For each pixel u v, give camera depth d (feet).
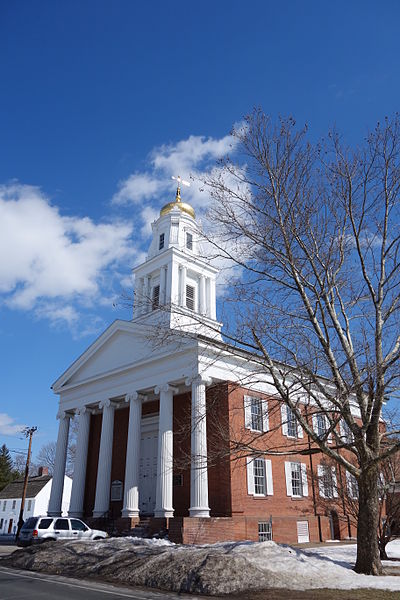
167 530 78.54
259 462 90.63
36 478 226.58
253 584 44.27
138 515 90.58
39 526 79.10
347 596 39.34
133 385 99.81
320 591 41.50
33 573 58.54
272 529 85.92
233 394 88.84
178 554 53.72
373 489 51.72
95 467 115.96
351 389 50.06
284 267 56.18
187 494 91.66
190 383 86.58
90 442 119.96
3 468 277.23
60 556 63.77
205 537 73.92
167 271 119.55
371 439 52.44
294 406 52.90
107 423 104.68
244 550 52.60
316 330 53.67
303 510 95.25
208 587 44.60
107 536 84.84
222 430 67.51
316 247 56.34
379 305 54.60
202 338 84.74
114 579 52.08
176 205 133.08
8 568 63.98
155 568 51.44
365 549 50.42
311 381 53.06
